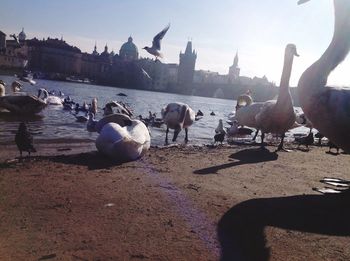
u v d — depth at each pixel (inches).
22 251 39.6
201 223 50.0
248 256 41.6
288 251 43.4
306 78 68.6
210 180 73.6
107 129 89.3
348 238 48.4
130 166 82.7
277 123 117.1
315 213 57.0
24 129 89.4
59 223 47.4
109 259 39.0
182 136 164.6
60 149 108.1
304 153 120.7
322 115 65.7
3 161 82.7
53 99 269.7
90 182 66.6
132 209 53.7
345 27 66.4
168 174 76.5
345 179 82.5
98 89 1002.1
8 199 54.9
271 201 61.9
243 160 99.1
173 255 40.7
